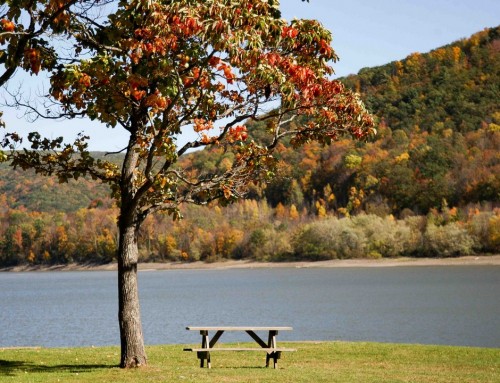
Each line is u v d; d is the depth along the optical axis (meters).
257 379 14.01
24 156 15.92
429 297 69.06
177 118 15.86
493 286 81.81
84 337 40.81
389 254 141.50
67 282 141.00
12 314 61.88
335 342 21.66
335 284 99.25
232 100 15.98
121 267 15.72
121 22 14.21
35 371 15.69
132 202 15.27
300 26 14.43
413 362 17.31
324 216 170.50
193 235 173.12
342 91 15.58
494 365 16.81
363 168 179.12
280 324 47.22
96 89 14.84
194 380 13.81
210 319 52.69
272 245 161.38
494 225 131.38
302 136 16.09
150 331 43.16
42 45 14.33
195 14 12.48
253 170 16.17
